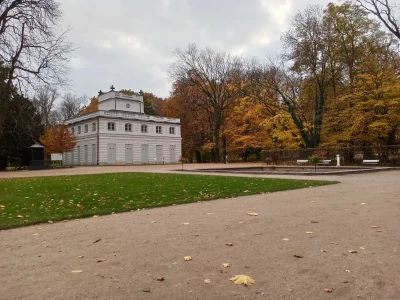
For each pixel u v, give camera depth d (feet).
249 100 168.04
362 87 107.24
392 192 36.68
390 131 107.65
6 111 98.17
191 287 11.59
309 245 16.48
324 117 120.57
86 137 170.19
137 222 23.21
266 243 16.98
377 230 19.29
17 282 12.35
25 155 148.15
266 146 161.68
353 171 69.21
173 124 193.47
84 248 16.80
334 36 118.32
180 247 16.56
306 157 122.62
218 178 60.80
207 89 185.78
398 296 10.66
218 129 187.11
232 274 12.76
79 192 41.19
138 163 174.81
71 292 11.34
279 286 11.56
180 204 31.37
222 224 21.81
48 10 83.71
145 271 13.23
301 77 126.52
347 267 13.32
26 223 22.95
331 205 28.66
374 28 116.98
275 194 37.22
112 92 180.55
